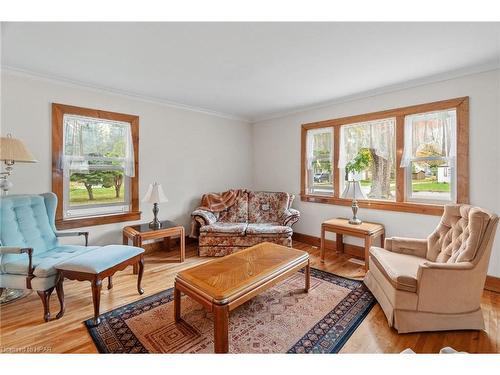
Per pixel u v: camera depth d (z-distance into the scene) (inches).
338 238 145.9
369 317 79.6
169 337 69.2
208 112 170.6
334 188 150.0
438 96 110.1
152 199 126.7
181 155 158.6
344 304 87.3
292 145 171.9
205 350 64.2
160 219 150.0
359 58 92.6
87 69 103.0
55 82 112.3
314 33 75.7
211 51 87.3
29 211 91.9
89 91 122.6
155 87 125.3
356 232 118.4
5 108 101.7
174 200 155.9
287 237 139.1
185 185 161.0
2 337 68.4
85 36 77.1
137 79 114.5
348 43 81.7
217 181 178.2
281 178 179.6
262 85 121.6
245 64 98.1
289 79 113.9
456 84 105.2
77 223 119.2
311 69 102.7
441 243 89.9
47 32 74.7
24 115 105.8
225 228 139.7
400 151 123.2
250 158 198.7
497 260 97.4
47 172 112.0
